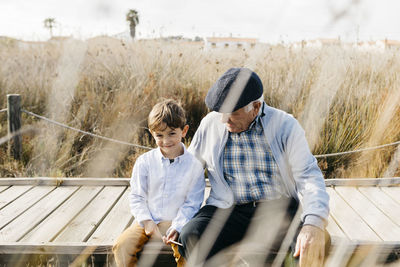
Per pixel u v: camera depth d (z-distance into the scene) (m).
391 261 1.53
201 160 1.76
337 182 2.56
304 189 1.48
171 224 1.68
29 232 1.89
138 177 1.76
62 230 1.86
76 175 2.67
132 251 1.59
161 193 1.71
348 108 2.46
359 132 2.56
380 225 1.83
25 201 2.35
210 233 1.47
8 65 3.63
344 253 1.47
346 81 2.09
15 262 1.71
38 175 2.59
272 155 1.58
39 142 2.33
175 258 1.62
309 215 1.36
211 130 1.66
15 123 3.11
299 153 1.50
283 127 1.53
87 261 1.72
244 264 1.50
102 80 3.57
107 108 3.21
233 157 1.62
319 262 1.27
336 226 1.84
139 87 3.72
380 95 1.81
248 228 1.54
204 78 4.09
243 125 1.51
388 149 1.94
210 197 1.70
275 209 1.56
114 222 2.04
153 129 1.66
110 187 2.61
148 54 4.17
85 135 2.88
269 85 2.40
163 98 3.76
